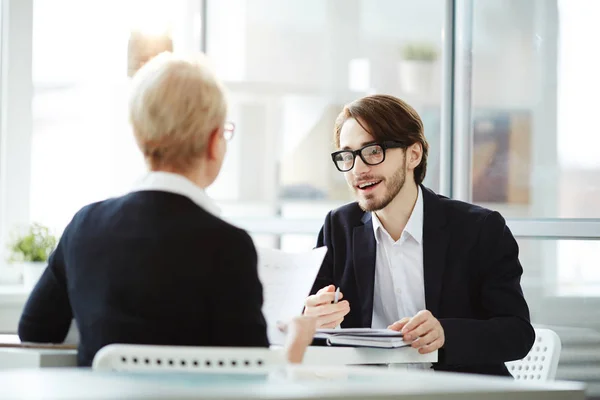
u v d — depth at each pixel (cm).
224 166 504
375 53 482
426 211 329
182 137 220
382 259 331
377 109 325
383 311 331
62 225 499
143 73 227
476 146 465
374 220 332
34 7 494
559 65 456
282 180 500
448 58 467
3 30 490
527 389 165
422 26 472
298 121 498
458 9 464
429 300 320
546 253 454
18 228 488
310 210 497
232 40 502
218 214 226
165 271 210
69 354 236
